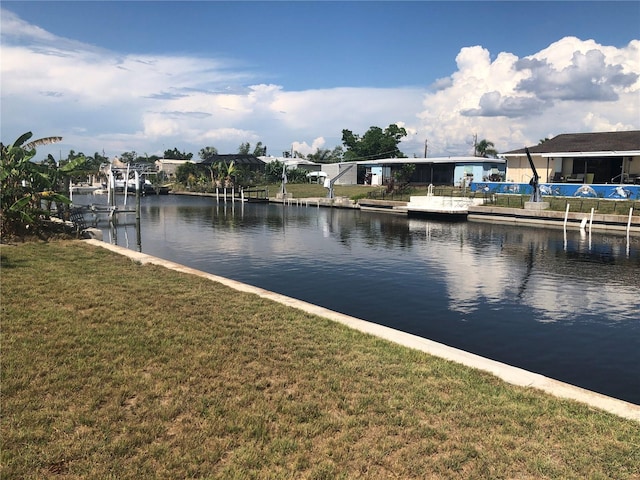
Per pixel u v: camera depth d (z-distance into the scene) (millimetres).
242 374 6016
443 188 52219
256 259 21984
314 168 89625
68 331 7234
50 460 4121
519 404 5488
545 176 43812
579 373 9422
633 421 5172
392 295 15445
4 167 17547
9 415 4785
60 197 18344
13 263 12461
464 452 4504
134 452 4305
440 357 6980
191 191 78938
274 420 4953
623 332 11891
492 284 17078
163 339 7086
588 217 32281
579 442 4719
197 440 4520
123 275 11586
